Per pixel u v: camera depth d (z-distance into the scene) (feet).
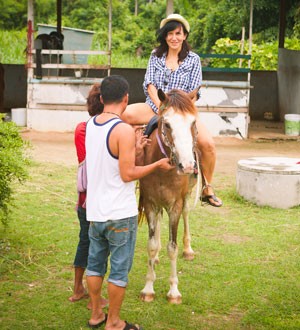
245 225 21.54
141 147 14.69
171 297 15.25
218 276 16.88
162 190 14.85
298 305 15.11
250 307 14.98
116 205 12.71
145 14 86.43
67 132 42.16
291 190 23.71
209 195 18.39
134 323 14.08
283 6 52.70
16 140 17.99
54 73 47.91
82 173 14.03
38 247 18.78
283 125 49.78
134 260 18.12
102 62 69.41
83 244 14.78
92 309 13.85
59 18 52.54
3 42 74.43
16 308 14.67
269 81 54.24
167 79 16.94
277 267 17.58
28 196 24.68
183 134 13.26
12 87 55.31
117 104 13.05
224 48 61.11
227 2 75.10
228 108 41.14
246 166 24.43
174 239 15.25
